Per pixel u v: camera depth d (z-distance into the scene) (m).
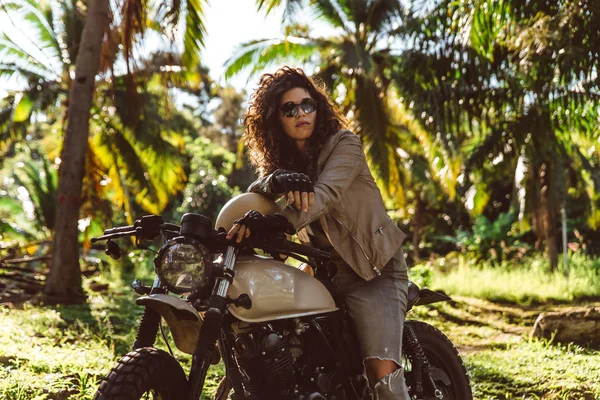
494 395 5.80
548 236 18.84
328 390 3.21
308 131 3.31
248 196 3.06
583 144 18.06
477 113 14.18
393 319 3.22
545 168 18.39
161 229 2.96
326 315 3.26
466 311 12.93
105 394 2.57
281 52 17.70
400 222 29.88
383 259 3.22
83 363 5.90
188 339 2.95
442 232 28.56
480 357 7.43
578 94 11.40
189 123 33.19
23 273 15.64
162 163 17.05
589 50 8.61
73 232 12.47
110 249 3.06
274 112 3.37
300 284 3.10
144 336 2.85
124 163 17.20
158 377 2.68
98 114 16.80
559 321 8.53
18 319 9.08
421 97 14.56
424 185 24.20
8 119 17.55
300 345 3.17
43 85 16.89
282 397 3.02
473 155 16.80
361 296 3.25
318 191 2.97
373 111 17.44
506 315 12.61
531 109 15.49
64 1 17.19
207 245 2.87
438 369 3.86
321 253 3.11
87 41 12.71
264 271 3.01
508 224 21.92
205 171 25.34
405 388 3.21
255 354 2.99
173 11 11.82
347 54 17.09
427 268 15.65
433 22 11.36
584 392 5.69
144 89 15.91
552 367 6.57
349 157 3.15
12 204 19.72
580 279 15.98
